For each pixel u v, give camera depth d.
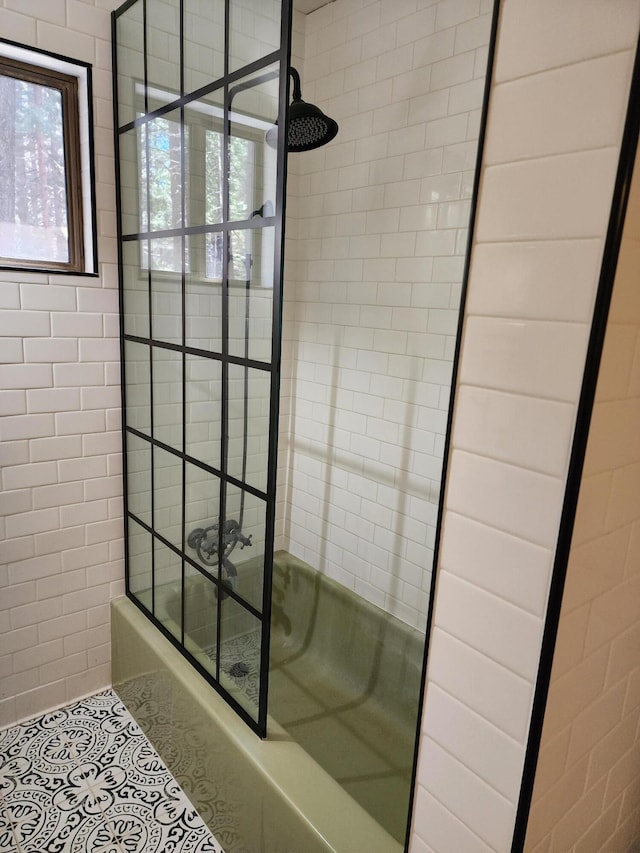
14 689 1.95
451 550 0.81
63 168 1.82
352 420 2.34
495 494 0.74
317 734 1.92
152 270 1.77
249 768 1.43
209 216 1.50
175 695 1.75
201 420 1.63
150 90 1.67
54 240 1.84
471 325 0.74
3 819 1.60
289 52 1.18
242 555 1.51
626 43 0.56
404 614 2.17
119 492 2.08
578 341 0.63
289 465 2.71
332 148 2.27
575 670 0.79
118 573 2.14
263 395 1.37
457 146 1.81
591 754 0.92
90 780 1.75
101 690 2.17
